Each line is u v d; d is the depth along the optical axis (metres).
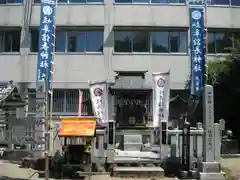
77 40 25.20
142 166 15.41
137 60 24.84
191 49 22.52
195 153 15.23
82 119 14.17
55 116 24.25
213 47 25.44
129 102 22.05
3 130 13.45
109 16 25.16
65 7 25.22
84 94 24.52
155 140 19.72
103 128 16.27
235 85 21.70
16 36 25.61
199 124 15.68
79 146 14.80
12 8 25.56
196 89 22.23
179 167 15.24
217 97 22.91
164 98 20.00
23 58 25.05
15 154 16.75
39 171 14.82
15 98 14.35
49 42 22.70
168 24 25.06
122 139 21.06
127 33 25.28
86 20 25.09
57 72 24.69
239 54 21.22
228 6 25.72
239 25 25.62
